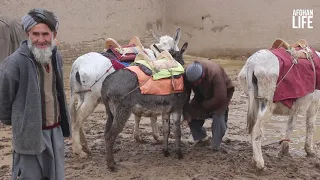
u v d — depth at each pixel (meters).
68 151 7.07
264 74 5.78
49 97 4.02
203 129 7.21
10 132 8.47
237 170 6.09
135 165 6.38
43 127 4.01
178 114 6.49
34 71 3.82
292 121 6.56
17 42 12.71
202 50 21.12
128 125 8.93
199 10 21.02
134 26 20.12
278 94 5.89
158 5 21.36
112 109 6.05
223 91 6.52
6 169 6.30
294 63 5.97
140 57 6.36
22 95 3.84
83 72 6.46
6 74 3.78
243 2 20.11
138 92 5.95
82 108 6.59
